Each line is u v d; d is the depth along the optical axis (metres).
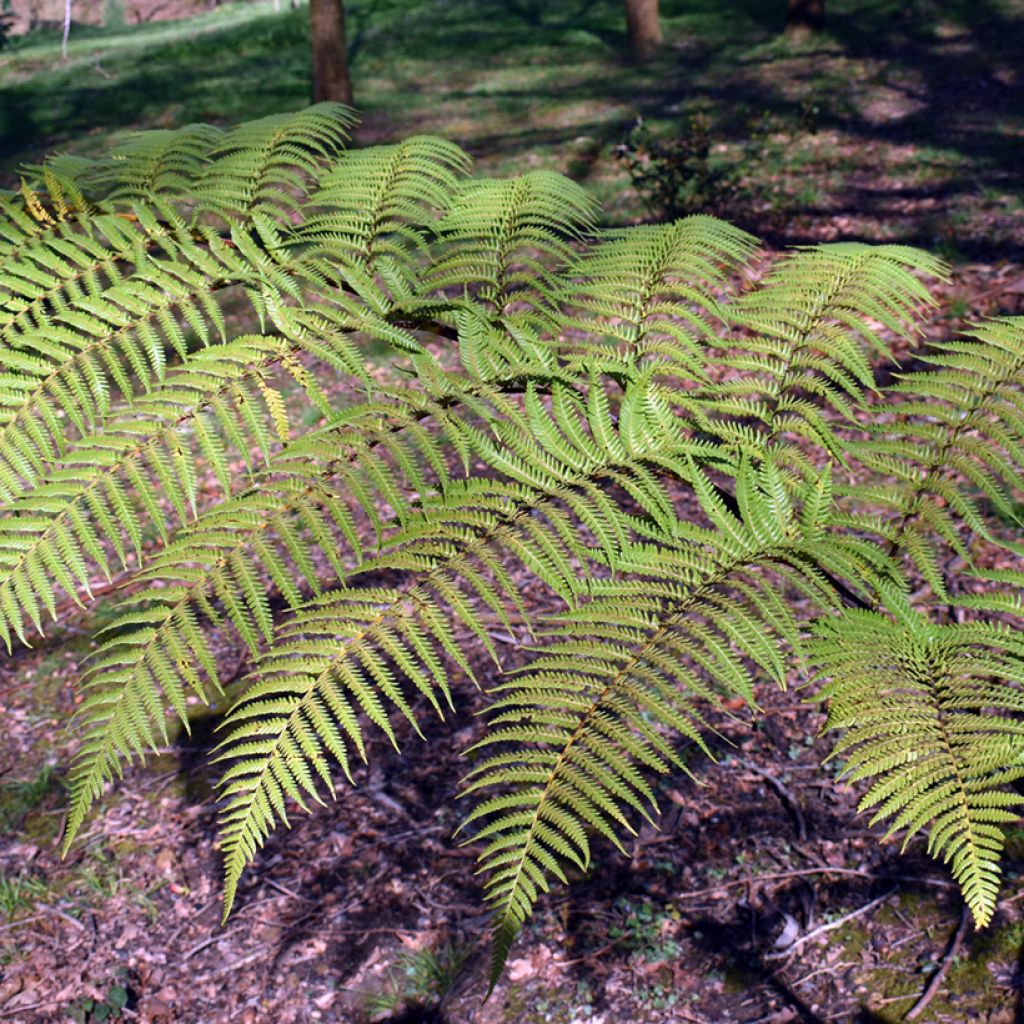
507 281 1.91
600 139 14.19
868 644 1.27
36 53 26.80
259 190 1.95
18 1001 4.71
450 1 25.50
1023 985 4.11
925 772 1.12
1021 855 4.59
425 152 2.03
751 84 16.33
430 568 1.31
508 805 1.15
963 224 9.75
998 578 1.36
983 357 1.71
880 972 4.30
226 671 6.22
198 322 1.65
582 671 1.25
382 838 5.18
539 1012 4.37
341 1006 4.51
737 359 1.77
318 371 8.17
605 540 1.39
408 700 5.79
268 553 1.32
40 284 1.80
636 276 1.88
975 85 14.62
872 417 6.25
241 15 30.41
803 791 5.07
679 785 5.18
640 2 19.23
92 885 5.19
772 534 1.46
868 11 19.41
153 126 18.03
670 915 4.64
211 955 4.82
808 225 10.34
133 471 1.45
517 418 1.52
